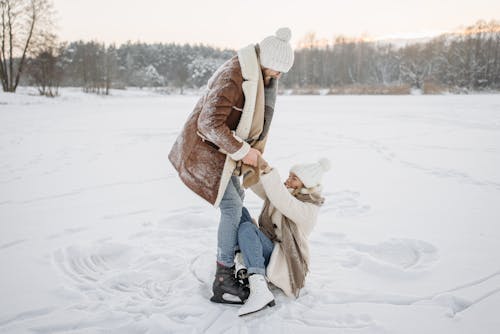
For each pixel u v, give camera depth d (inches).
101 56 2193.7
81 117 618.5
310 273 112.2
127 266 119.1
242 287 98.0
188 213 163.0
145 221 154.1
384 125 479.2
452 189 200.4
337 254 124.9
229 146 88.0
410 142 350.3
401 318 91.0
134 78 2992.1
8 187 206.8
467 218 156.9
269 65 90.7
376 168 250.8
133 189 203.3
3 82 1251.8
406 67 2330.2
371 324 88.5
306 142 357.1
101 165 265.0
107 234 140.3
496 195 188.9
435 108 726.5
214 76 94.2
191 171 96.6
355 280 108.5
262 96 92.4
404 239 134.3
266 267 100.2
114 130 450.0
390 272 111.8
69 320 90.0
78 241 133.7
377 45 3107.8
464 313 92.6
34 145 343.9
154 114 682.2
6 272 112.3
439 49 2381.9
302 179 101.3
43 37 1259.2
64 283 106.5
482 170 239.9
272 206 105.2
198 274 111.1
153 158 290.4
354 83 2655.0
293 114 655.1
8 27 1214.3
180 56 3843.5
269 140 368.5
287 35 90.3
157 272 112.7
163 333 86.1
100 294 101.7
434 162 265.4
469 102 888.9
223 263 98.2
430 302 97.4
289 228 101.3
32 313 93.2
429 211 166.4
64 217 158.7
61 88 1872.5
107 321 90.4
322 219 157.2
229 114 91.7
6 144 348.2
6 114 669.9
